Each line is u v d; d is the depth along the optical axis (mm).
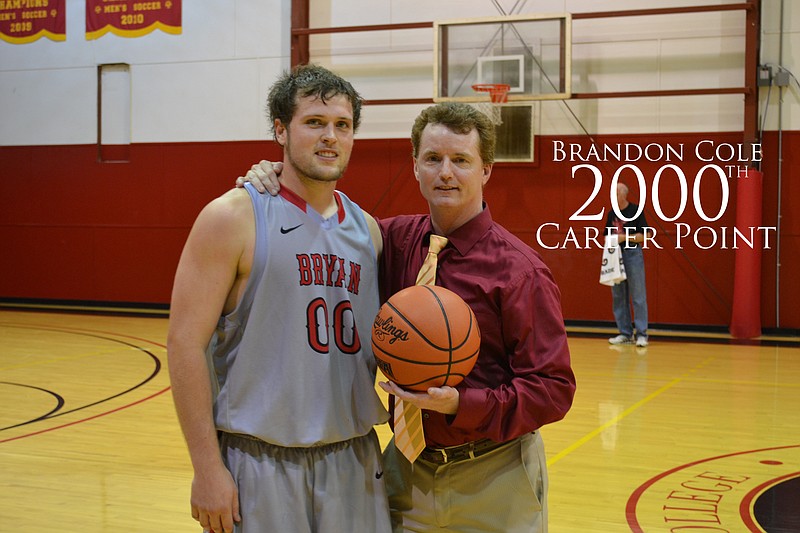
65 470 4355
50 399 6223
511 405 1979
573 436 5156
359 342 2125
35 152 13172
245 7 12094
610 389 6660
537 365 2029
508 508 2148
